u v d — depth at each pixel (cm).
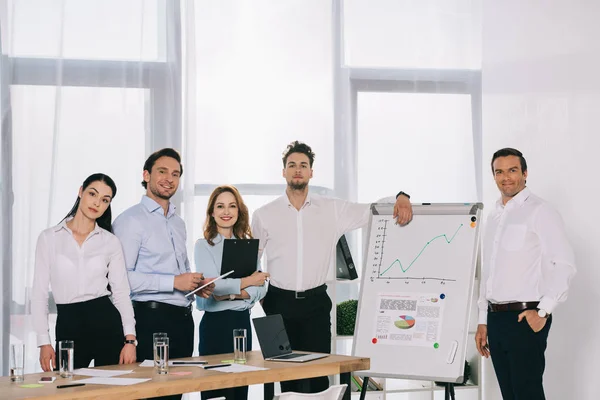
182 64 580
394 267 484
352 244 600
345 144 608
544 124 539
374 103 615
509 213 458
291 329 500
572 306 507
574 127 507
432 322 463
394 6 622
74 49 563
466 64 630
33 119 552
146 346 424
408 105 620
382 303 479
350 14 615
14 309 537
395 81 618
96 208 407
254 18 597
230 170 587
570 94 511
